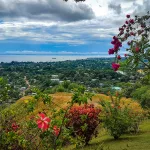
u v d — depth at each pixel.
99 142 14.78
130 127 16.06
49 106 6.25
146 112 17.58
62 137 5.91
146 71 5.88
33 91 6.18
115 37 6.11
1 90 5.97
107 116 15.07
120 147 12.23
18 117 6.09
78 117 13.16
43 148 5.86
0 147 5.71
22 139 5.61
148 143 13.05
